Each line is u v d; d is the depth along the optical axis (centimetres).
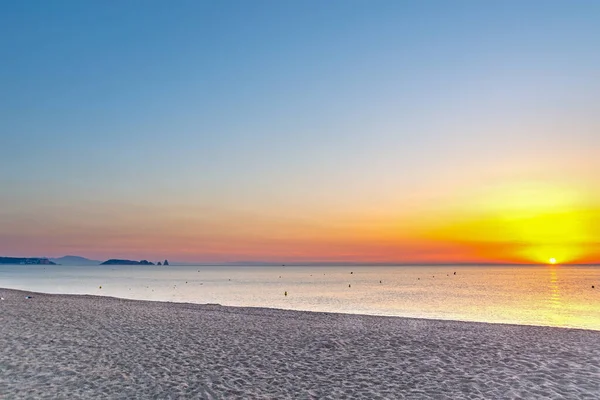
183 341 1602
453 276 15525
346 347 1530
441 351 1465
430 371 1195
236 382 1070
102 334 1702
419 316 3359
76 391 968
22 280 10794
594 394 973
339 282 10394
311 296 5622
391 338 1711
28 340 1541
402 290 7125
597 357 1359
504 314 3562
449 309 3944
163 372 1153
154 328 1881
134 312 2438
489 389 1023
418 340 1670
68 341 1541
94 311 2430
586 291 6950
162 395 955
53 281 10281
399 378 1123
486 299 5203
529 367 1234
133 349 1438
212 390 1000
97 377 1090
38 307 2578
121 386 1016
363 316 2430
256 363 1278
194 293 6222
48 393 949
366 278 13362
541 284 9456
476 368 1228
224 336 1723
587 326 2855
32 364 1202
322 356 1383
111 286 8194
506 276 15488
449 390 1018
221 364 1257
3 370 1134
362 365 1266
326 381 1091
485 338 1719
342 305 4316
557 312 3734
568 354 1409
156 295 5759
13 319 2038
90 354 1347
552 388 1023
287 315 2444
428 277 14350
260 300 4931
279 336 1741
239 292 6481
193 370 1181
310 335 1772
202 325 2003
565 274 18012
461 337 1739
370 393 994
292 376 1136
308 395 975
